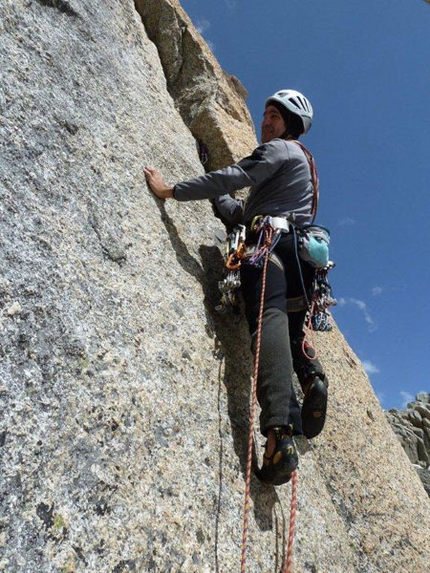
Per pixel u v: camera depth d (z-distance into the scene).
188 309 2.99
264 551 2.39
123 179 3.15
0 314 1.91
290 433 2.50
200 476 2.30
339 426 4.06
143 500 1.96
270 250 2.93
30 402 1.82
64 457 1.81
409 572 3.46
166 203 3.51
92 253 2.55
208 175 3.18
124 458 2.00
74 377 2.03
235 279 2.95
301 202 3.22
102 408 2.05
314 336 4.71
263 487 2.69
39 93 2.78
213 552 2.11
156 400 2.33
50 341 2.03
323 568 2.74
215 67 5.92
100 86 3.50
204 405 2.63
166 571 1.87
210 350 2.96
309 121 3.56
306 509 2.99
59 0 3.51
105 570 1.69
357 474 3.80
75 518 1.72
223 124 5.28
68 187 2.63
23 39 2.92
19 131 2.50
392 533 3.62
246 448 2.74
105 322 2.35
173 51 5.69
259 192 3.26
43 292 2.12
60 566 1.58
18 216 2.23
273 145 3.22
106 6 4.34
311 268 3.11
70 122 2.91
